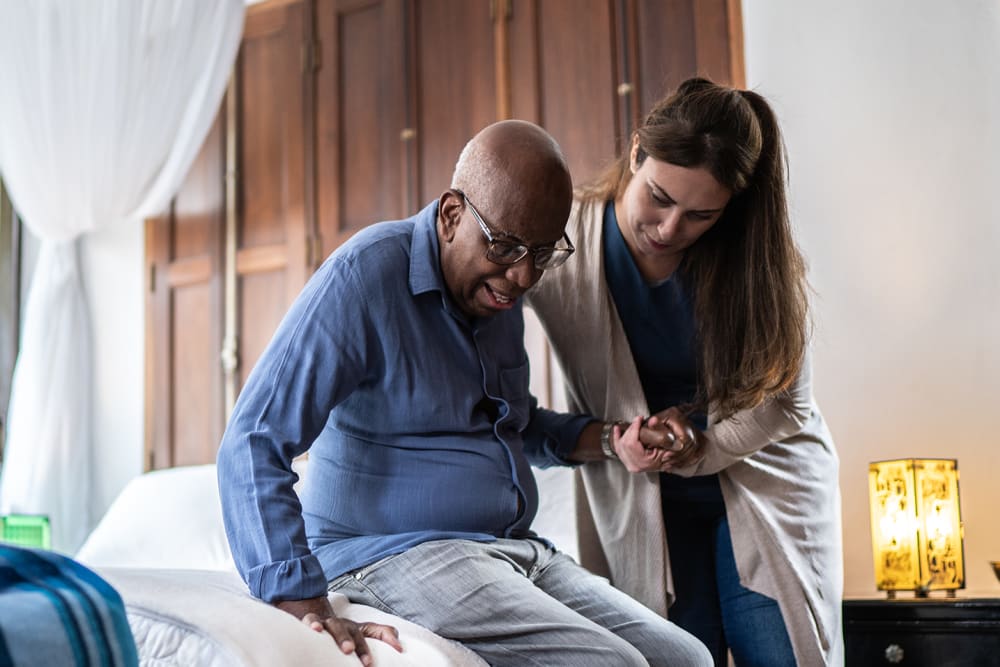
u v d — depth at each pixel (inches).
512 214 60.9
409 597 60.2
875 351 122.9
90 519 169.6
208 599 50.9
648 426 76.0
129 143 156.3
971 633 94.3
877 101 125.6
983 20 122.6
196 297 168.2
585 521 84.0
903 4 125.6
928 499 106.3
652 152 70.9
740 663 82.0
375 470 63.8
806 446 83.7
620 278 79.4
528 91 144.9
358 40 159.3
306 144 161.2
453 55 151.4
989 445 117.9
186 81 155.3
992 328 119.0
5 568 39.3
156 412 168.6
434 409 64.4
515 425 70.6
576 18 142.9
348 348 61.2
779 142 75.7
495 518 65.2
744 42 131.7
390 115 155.2
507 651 59.3
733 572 82.4
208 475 134.7
